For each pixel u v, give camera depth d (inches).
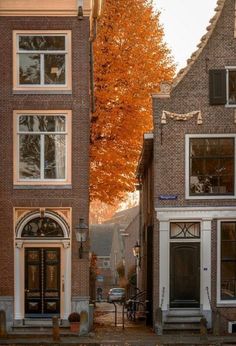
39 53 1110.4
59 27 1107.3
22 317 1096.2
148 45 1403.8
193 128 1131.3
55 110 1105.4
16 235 1097.4
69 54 1108.5
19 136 1109.1
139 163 1417.3
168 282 1115.9
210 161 1130.0
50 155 1110.4
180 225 1128.2
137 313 1365.7
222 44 1137.4
